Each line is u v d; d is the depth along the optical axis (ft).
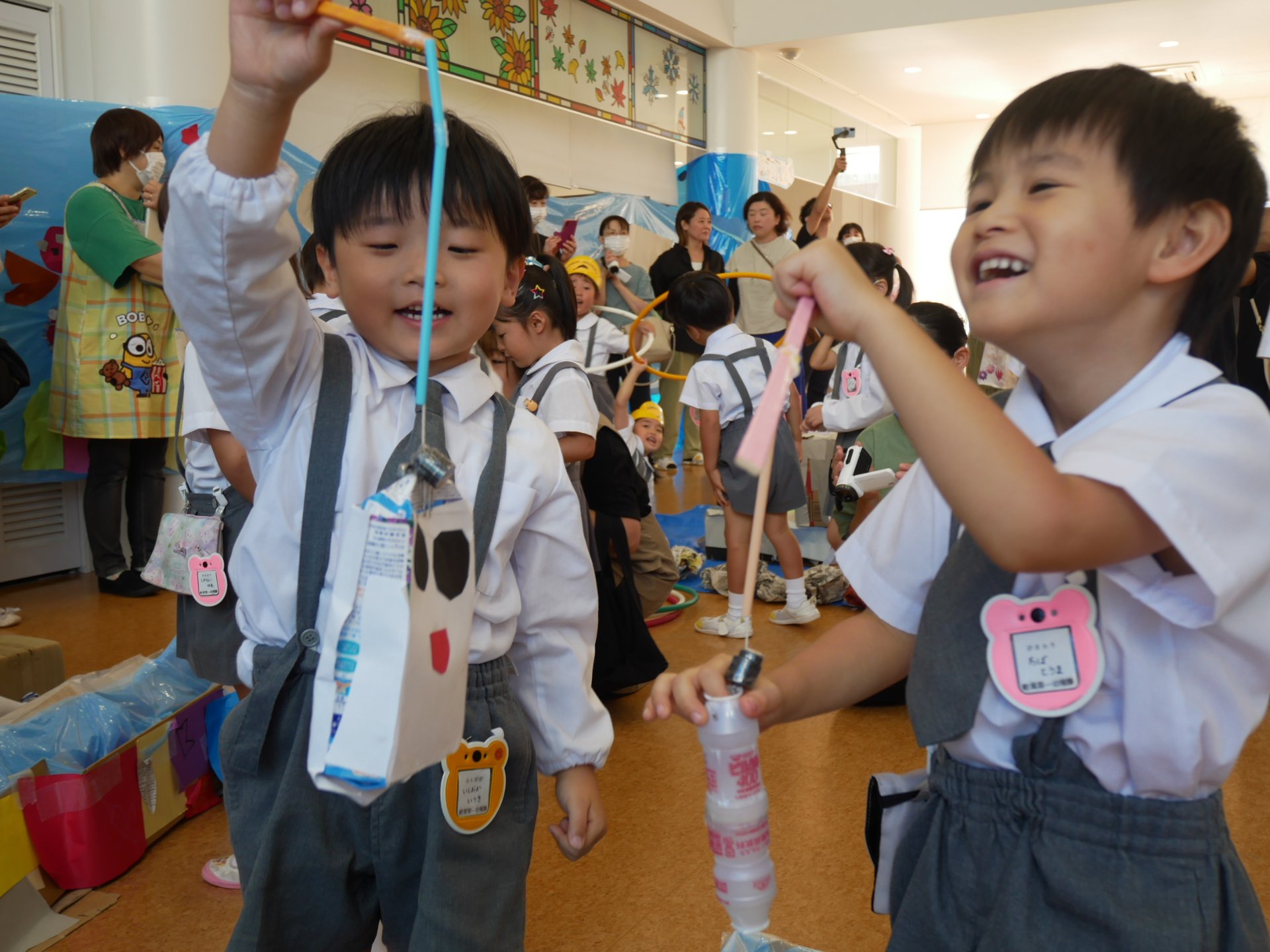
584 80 20.88
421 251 2.96
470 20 17.66
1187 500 1.95
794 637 10.44
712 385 10.43
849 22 24.62
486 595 3.03
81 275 11.02
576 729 3.43
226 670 5.49
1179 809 2.28
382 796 2.95
